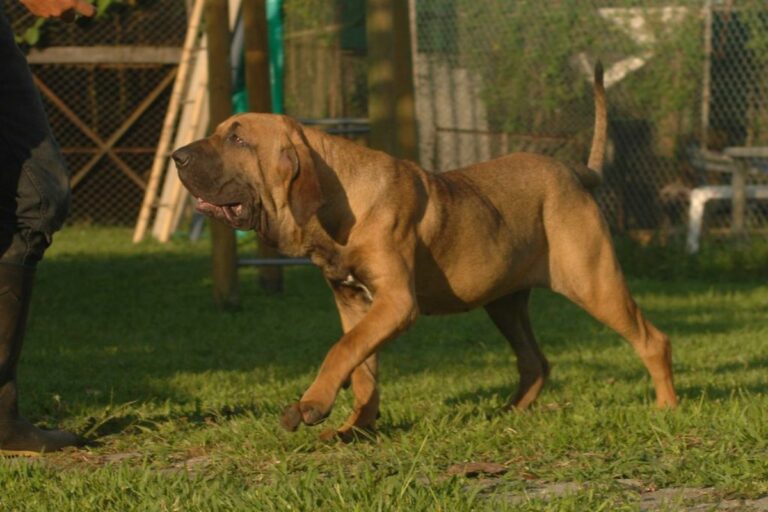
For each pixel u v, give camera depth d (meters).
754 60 15.01
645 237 14.81
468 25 15.62
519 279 5.83
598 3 15.24
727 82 15.23
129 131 18.47
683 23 15.02
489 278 5.64
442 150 15.82
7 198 5.09
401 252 5.21
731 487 4.18
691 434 5.00
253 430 5.32
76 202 18.88
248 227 5.11
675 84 15.15
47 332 9.96
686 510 3.95
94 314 11.04
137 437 5.48
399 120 11.73
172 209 17.12
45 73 18.11
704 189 14.23
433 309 5.69
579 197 5.92
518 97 15.55
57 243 16.86
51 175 5.09
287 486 4.16
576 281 5.86
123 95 18.23
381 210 5.19
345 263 5.21
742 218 13.88
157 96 18.06
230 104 11.19
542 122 15.52
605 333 9.85
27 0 5.03
